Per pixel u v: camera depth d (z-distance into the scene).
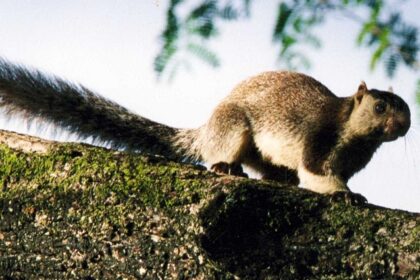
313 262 6.14
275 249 6.25
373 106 11.32
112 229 6.65
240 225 6.36
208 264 6.36
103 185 6.85
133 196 6.71
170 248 6.48
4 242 7.03
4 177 7.24
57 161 7.17
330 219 6.20
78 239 6.76
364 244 5.99
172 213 6.53
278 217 6.32
